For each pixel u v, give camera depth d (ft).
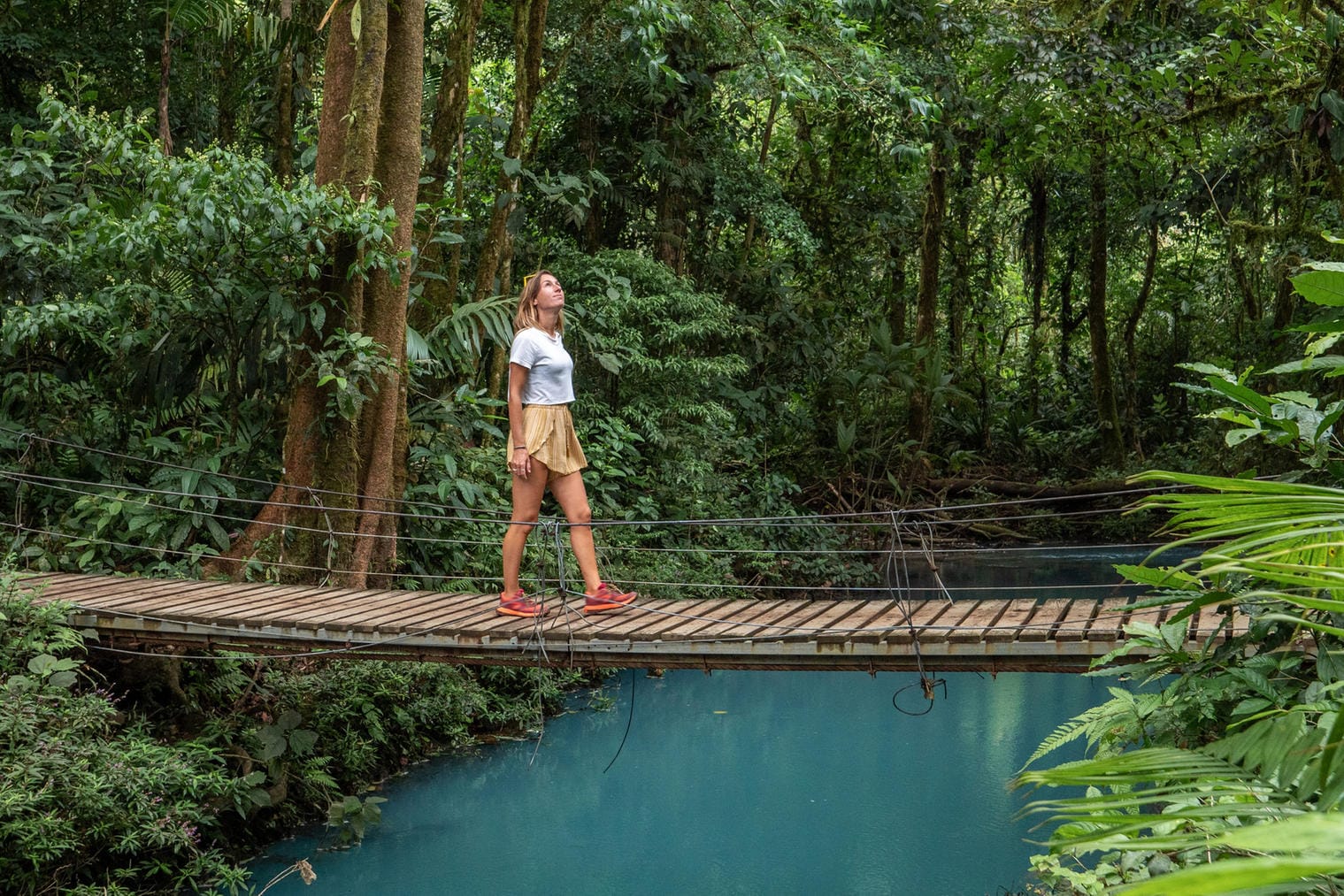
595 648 16.84
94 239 22.48
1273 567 4.60
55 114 23.11
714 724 28.66
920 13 48.96
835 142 56.24
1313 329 8.07
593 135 45.34
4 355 25.90
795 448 53.83
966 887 17.16
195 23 29.04
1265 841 2.92
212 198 21.98
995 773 23.56
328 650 17.99
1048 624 15.25
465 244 37.70
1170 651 11.56
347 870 18.11
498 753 25.85
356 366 23.45
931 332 59.26
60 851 14.69
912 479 53.26
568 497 18.51
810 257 52.80
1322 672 9.38
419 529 28.02
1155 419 70.69
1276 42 30.48
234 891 16.38
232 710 20.72
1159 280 76.59
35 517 24.72
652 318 40.09
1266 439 10.43
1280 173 42.68
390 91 25.77
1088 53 40.60
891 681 33.86
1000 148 54.03
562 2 41.11
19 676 16.80
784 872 18.02
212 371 27.71
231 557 24.27
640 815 21.25
